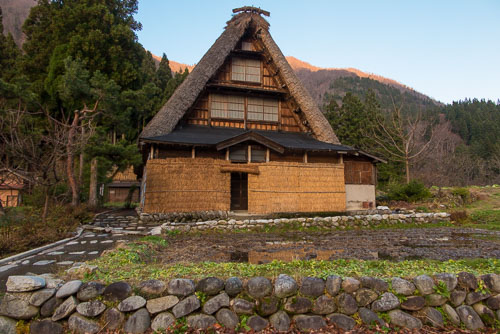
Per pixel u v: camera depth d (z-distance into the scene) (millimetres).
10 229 8242
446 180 28219
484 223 13047
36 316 3482
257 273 4156
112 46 20266
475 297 3824
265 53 19031
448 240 9414
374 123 32406
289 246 8227
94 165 17484
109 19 20516
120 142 15766
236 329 3467
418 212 14672
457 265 4949
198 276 3943
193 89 16234
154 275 4027
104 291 3553
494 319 3736
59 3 21859
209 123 17688
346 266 4750
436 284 3840
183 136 14656
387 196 19562
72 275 4066
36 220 9516
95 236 9383
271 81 19484
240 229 10758
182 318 3488
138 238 9070
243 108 18484
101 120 16656
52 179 11219
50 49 20594
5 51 24625
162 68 37094
